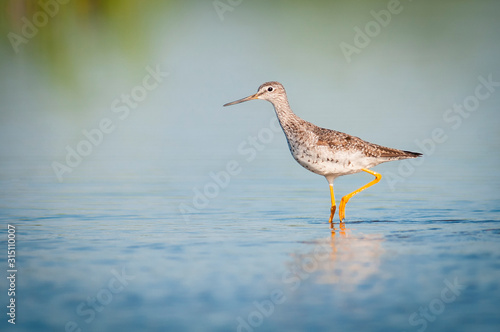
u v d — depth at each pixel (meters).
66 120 25.25
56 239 11.73
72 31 34.59
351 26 39.81
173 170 18.64
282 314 8.28
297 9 43.84
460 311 8.30
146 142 22.34
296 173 18.34
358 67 33.09
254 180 17.47
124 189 16.41
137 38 36.09
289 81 30.00
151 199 15.31
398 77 31.05
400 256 10.38
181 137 22.97
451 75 31.17
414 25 41.09
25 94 29.42
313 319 8.12
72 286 9.31
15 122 24.97
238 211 14.10
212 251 10.85
